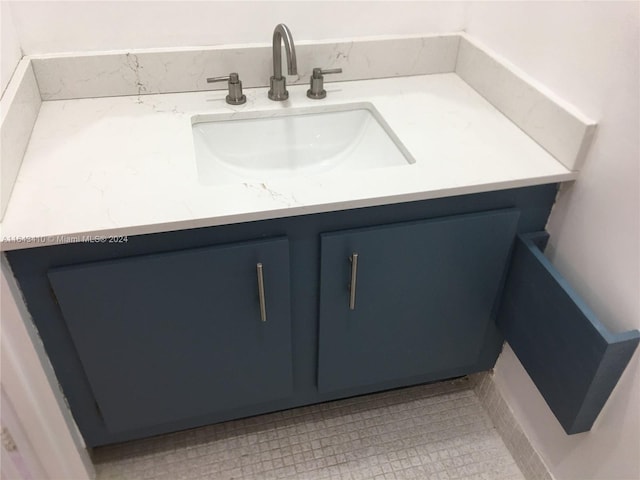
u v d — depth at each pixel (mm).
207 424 1423
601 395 1089
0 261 931
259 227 1041
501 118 1299
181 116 1266
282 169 1362
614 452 1112
